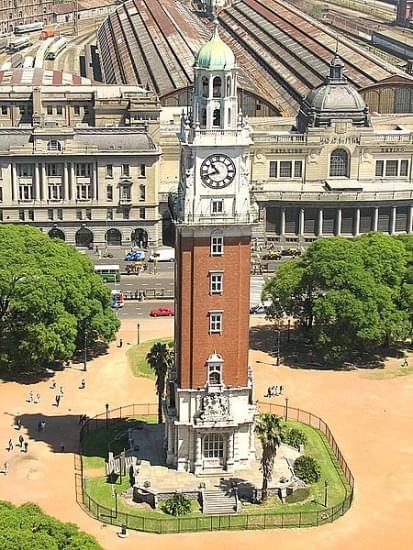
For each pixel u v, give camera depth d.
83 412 179.62
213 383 153.38
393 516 147.50
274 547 138.50
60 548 108.88
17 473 156.88
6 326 192.50
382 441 170.88
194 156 144.38
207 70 142.00
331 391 191.25
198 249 147.75
